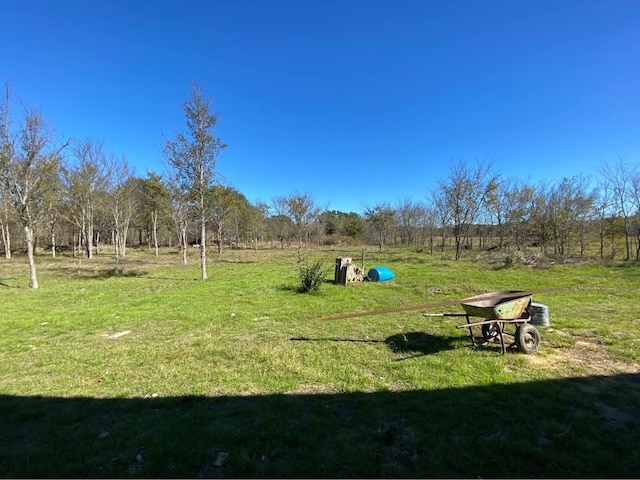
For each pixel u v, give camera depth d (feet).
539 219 74.13
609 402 12.57
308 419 11.78
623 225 62.95
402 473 9.05
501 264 57.41
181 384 14.96
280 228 136.77
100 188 86.28
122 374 16.14
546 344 18.90
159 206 98.32
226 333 22.68
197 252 122.11
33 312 29.81
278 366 16.65
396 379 15.03
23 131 43.11
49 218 84.94
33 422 12.07
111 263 80.84
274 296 35.17
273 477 9.04
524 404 12.43
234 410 12.51
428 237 133.39
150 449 10.21
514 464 9.30
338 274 43.21
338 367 16.40
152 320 26.55
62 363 17.71
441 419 11.59
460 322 24.41
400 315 26.63
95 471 9.31
